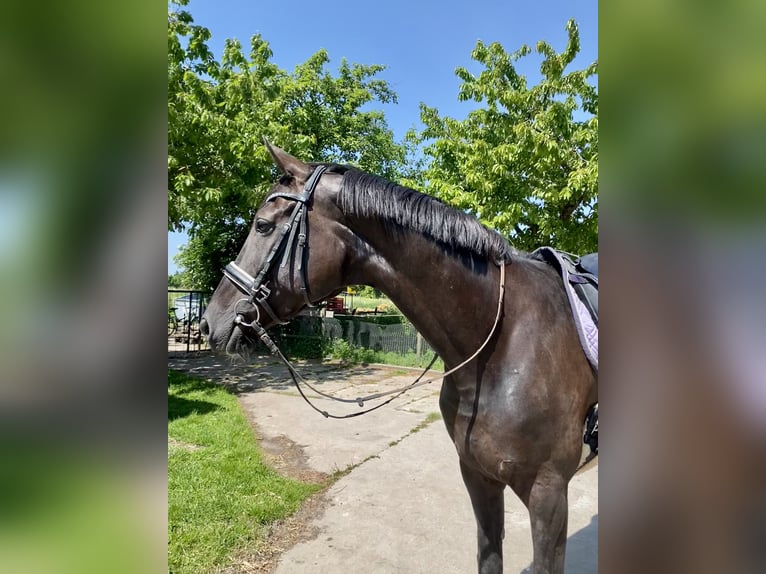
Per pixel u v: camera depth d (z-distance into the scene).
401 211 1.56
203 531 2.90
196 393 7.23
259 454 4.50
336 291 1.67
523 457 1.50
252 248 1.61
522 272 1.70
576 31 7.16
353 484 3.85
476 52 8.20
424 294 1.60
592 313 1.68
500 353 1.56
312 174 1.63
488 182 7.14
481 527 1.82
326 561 2.70
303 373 9.42
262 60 9.11
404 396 7.45
